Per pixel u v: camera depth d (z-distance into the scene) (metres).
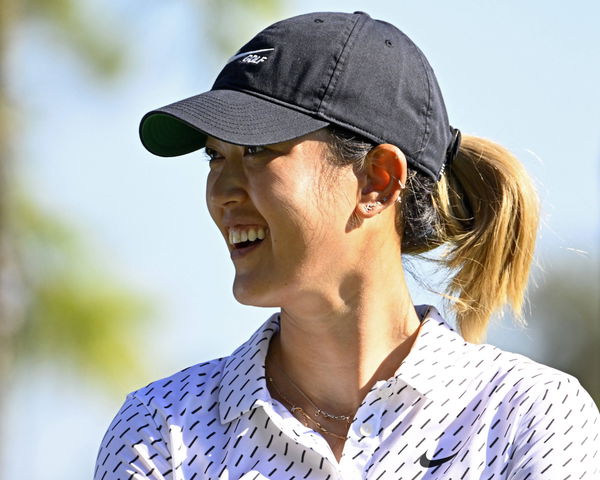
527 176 12.22
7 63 31.92
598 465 10.36
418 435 10.63
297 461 10.64
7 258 31.52
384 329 11.27
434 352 10.99
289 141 11.00
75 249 31.48
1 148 31.91
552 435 10.32
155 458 10.96
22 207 32.03
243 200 11.04
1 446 31.59
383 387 10.77
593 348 31.44
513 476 10.27
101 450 11.23
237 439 10.82
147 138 11.94
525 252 12.17
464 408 10.75
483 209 12.15
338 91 11.17
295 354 11.27
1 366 31.33
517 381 10.70
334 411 11.20
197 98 11.32
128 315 30.81
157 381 11.52
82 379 31.06
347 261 11.09
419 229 11.80
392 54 11.45
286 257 10.95
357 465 10.56
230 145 11.10
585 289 31.41
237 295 11.09
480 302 12.20
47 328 31.27
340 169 11.11
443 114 11.85
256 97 11.24
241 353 11.33
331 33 11.37
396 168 11.34
